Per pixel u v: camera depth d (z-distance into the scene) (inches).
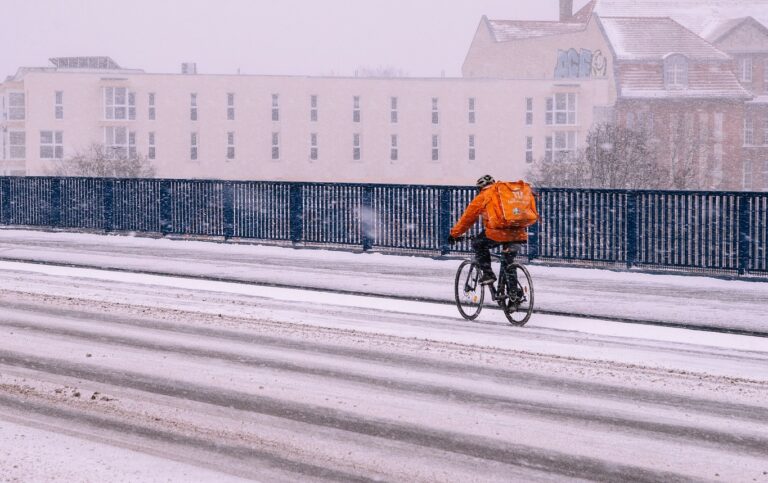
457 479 225.0
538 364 346.6
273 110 3410.4
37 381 318.7
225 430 263.9
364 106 3437.5
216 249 743.7
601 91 3373.5
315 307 477.1
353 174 3447.3
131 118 3341.5
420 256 684.1
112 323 428.1
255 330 411.5
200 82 3368.6
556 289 530.0
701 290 524.4
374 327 420.2
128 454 242.8
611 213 608.7
